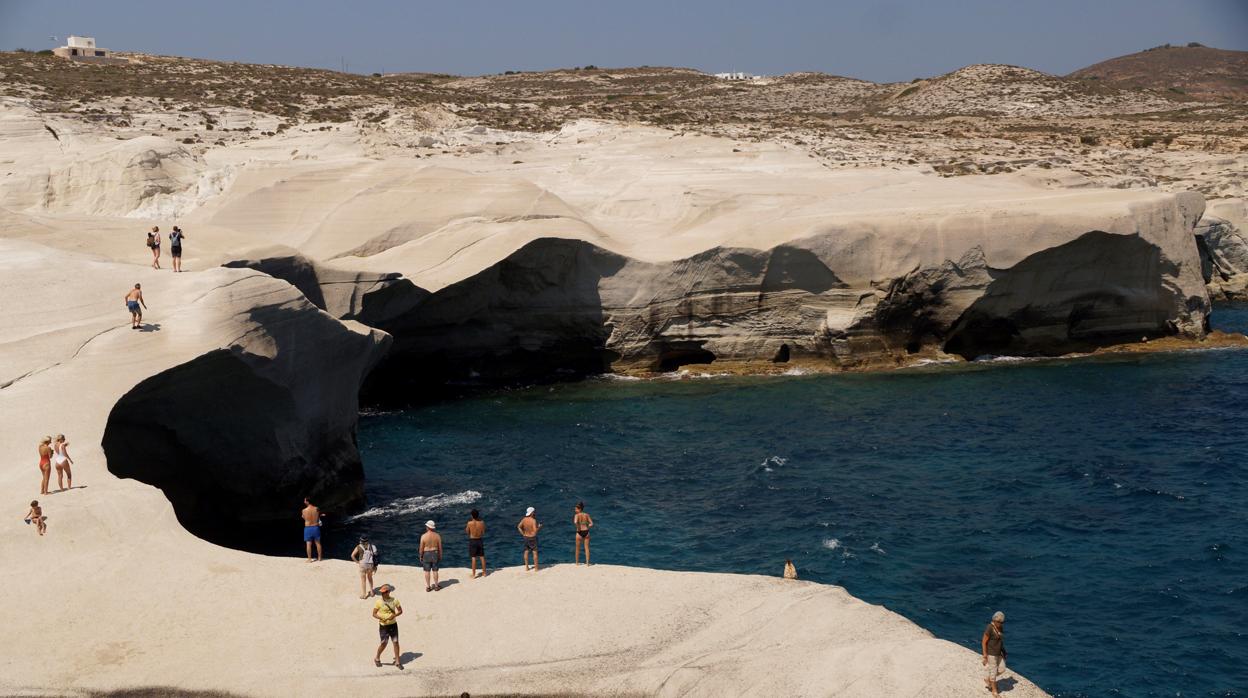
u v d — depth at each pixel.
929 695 18.03
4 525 23.61
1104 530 32.47
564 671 19.55
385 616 19.70
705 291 56.34
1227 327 66.06
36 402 28.52
